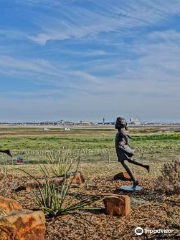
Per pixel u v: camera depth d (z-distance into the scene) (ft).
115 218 26.99
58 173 45.39
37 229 19.44
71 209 27.66
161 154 97.71
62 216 27.43
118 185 41.39
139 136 224.33
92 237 22.63
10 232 18.31
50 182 37.19
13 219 18.49
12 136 251.19
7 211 20.20
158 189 37.40
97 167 61.46
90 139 209.15
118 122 36.91
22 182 42.34
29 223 19.07
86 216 27.43
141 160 80.23
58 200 28.94
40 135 272.72
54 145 154.30
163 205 31.17
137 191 36.60
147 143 158.71
